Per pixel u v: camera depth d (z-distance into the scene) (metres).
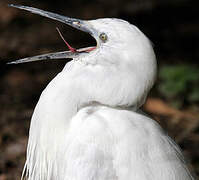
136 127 6.59
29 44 18.64
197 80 14.00
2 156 11.29
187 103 13.98
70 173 6.43
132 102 6.66
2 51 17.88
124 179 6.34
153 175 6.36
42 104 6.93
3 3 22.33
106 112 6.70
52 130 6.85
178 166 6.65
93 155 6.40
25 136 12.24
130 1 23.41
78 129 6.61
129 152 6.40
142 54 6.56
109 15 22.23
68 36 19.62
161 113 13.55
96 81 6.65
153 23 21.48
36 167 7.29
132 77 6.55
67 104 6.73
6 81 15.73
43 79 15.84
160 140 6.66
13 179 10.52
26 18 21.17
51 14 7.17
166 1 23.16
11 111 13.59
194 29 20.73
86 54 6.91
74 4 23.33
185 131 12.59
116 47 6.64
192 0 23.20
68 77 6.80
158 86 14.96
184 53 18.45
